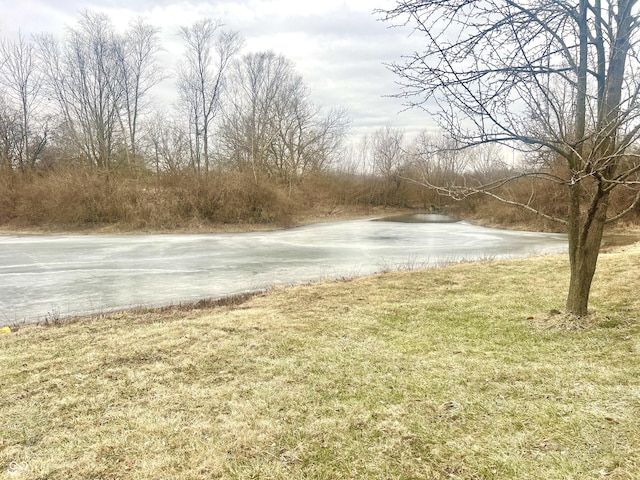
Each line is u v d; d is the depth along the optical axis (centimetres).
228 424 321
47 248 1719
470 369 404
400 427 308
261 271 1220
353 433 304
